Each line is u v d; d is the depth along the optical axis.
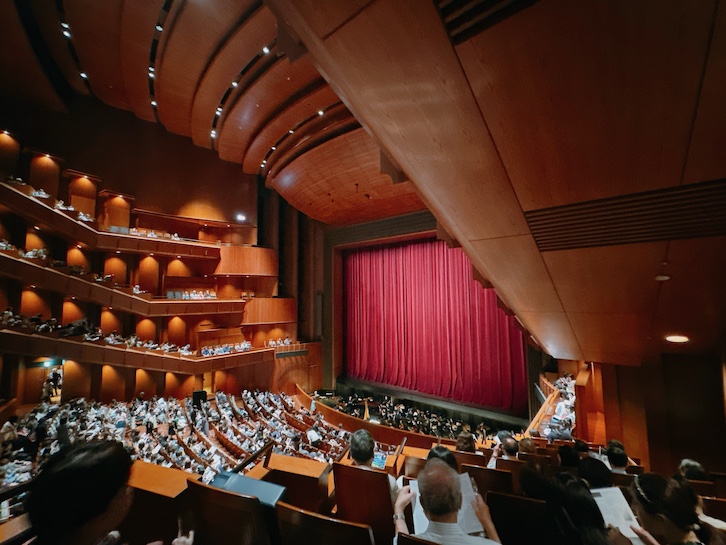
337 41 2.01
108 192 13.30
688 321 4.23
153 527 1.61
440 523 1.28
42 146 12.11
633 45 1.70
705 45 1.61
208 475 6.33
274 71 10.11
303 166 12.91
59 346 10.14
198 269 16.14
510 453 3.46
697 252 3.11
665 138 2.16
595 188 2.72
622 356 5.91
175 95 11.98
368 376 16.88
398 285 15.92
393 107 2.41
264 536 1.26
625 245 3.27
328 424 12.10
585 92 1.98
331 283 17.91
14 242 10.84
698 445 5.50
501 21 1.70
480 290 13.24
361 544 1.13
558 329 5.65
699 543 1.28
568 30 1.70
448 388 13.95
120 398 13.10
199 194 15.98
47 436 7.39
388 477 1.81
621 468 3.20
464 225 3.76
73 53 10.91
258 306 17.02
